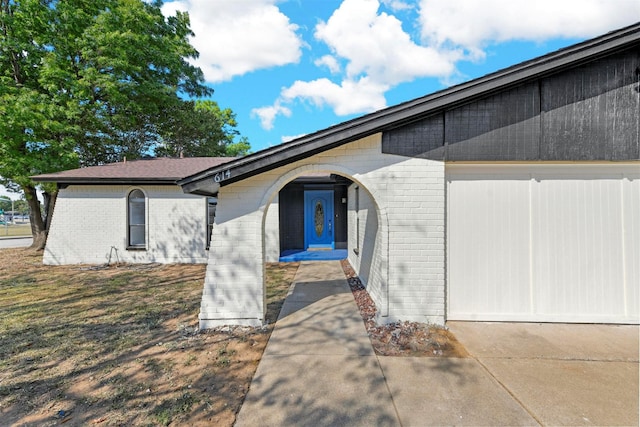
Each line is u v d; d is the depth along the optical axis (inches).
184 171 434.3
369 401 108.7
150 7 630.5
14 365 135.8
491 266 184.9
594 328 174.9
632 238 181.3
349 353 145.8
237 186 180.2
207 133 919.7
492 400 109.2
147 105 586.2
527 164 181.8
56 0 487.8
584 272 182.5
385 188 179.5
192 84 780.0
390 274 179.5
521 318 183.0
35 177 383.6
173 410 104.3
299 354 144.9
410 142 178.5
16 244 653.3
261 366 133.8
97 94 545.0
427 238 178.5
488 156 175.9
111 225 405.1
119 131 673.0
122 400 110.1
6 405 107.3
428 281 178.5
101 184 401.1
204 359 140.8
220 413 102.8
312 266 378.6
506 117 175.0
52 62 437.7
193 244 412.8
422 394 112.9
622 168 181.5
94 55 493.4
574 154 173.8
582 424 97.0
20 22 445.1
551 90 174.1
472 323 181.2
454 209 185.2
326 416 101.0
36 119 411.5
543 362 136.6
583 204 183.0
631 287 181.0
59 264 394.9
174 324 185.5
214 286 179.8
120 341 160.7
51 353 147.1
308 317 195.9
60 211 399.2
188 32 751.7
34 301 234.4
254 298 180.4
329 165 178.9
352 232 369.1
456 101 168.9
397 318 179.5
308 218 498.3
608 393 113.1
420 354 144.4
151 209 409.1
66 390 116.5
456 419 99.3
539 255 183.6
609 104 173.3
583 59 166.6
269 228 414.9
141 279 312.2
